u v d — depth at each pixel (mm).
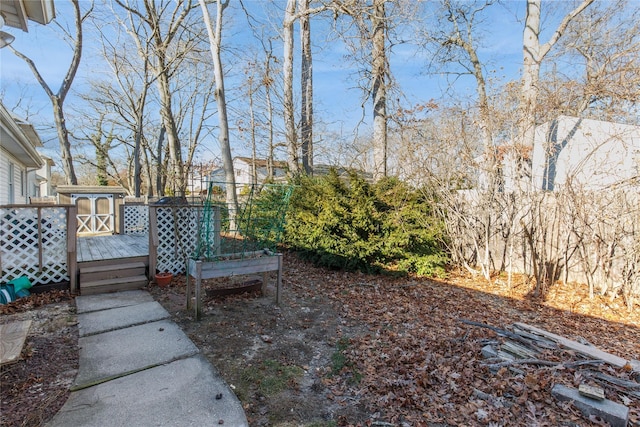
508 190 6633
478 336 3764
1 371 2857
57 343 3424
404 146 7535
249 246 5379
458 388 2803
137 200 14445
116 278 5402
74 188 11023
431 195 6977
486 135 6438
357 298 5266
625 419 2352
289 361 3246
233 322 4117
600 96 6910
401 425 2395
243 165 29266
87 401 2514
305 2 11164
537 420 2436
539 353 3324
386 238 6680
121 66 17688
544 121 6535
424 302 5168
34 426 2230
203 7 9352
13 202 9750
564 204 6043
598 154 7316
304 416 2473
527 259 6863
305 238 7492
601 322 4598
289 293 5395
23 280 4738
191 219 6227
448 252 7500
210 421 2361
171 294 5125
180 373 2953
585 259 5711
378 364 3205
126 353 3262
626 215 5340
